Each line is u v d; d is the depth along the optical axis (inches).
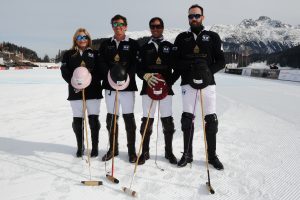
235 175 129.4
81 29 148.5
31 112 283.3
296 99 377.1
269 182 122.6
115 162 145.6
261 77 1034.1
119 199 109.2
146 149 147.1
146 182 123.0
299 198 109.7
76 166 141.1
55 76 950.4
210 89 134.7
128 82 133.5
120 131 206.1
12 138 189.3
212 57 137.7
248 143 174.2
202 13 135.9
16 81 698.2
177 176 128.8
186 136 138.8
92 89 147.9
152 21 138.8
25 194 113.2
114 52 142.3
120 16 140.5
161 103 141.8
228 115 260.8
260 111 282.4
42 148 168.4
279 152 158.2
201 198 110.0
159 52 139.0
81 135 152.7
